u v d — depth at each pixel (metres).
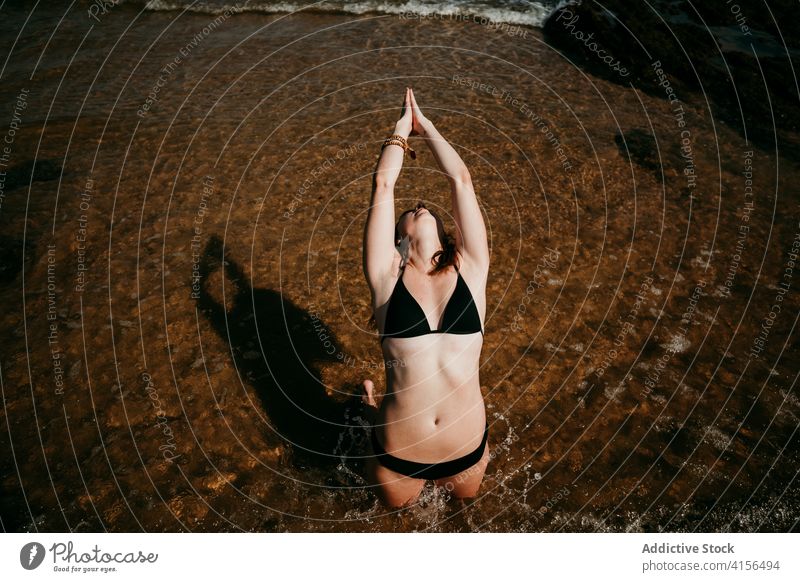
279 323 4.32
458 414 2.64
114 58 8.24
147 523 3.15
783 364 3.95
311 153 6.17
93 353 4.09
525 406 3.75
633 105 6.91
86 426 3.63
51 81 7.65
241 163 6.04
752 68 7.41
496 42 8.37
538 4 9.22
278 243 5.07
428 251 2.71
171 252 4.96
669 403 3.73
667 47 7.84
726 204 5.37
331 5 9.73
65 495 3.27
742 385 3.82
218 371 3.96
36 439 3.55
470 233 2.79
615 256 4.85
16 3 10.21
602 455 3.45
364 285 4.66
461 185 2.87
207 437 3.57
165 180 5.82
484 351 4.11
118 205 5.49
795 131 6.38
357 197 5.58
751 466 3.36
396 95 7.13
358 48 8.33
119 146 6.32
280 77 7.62
